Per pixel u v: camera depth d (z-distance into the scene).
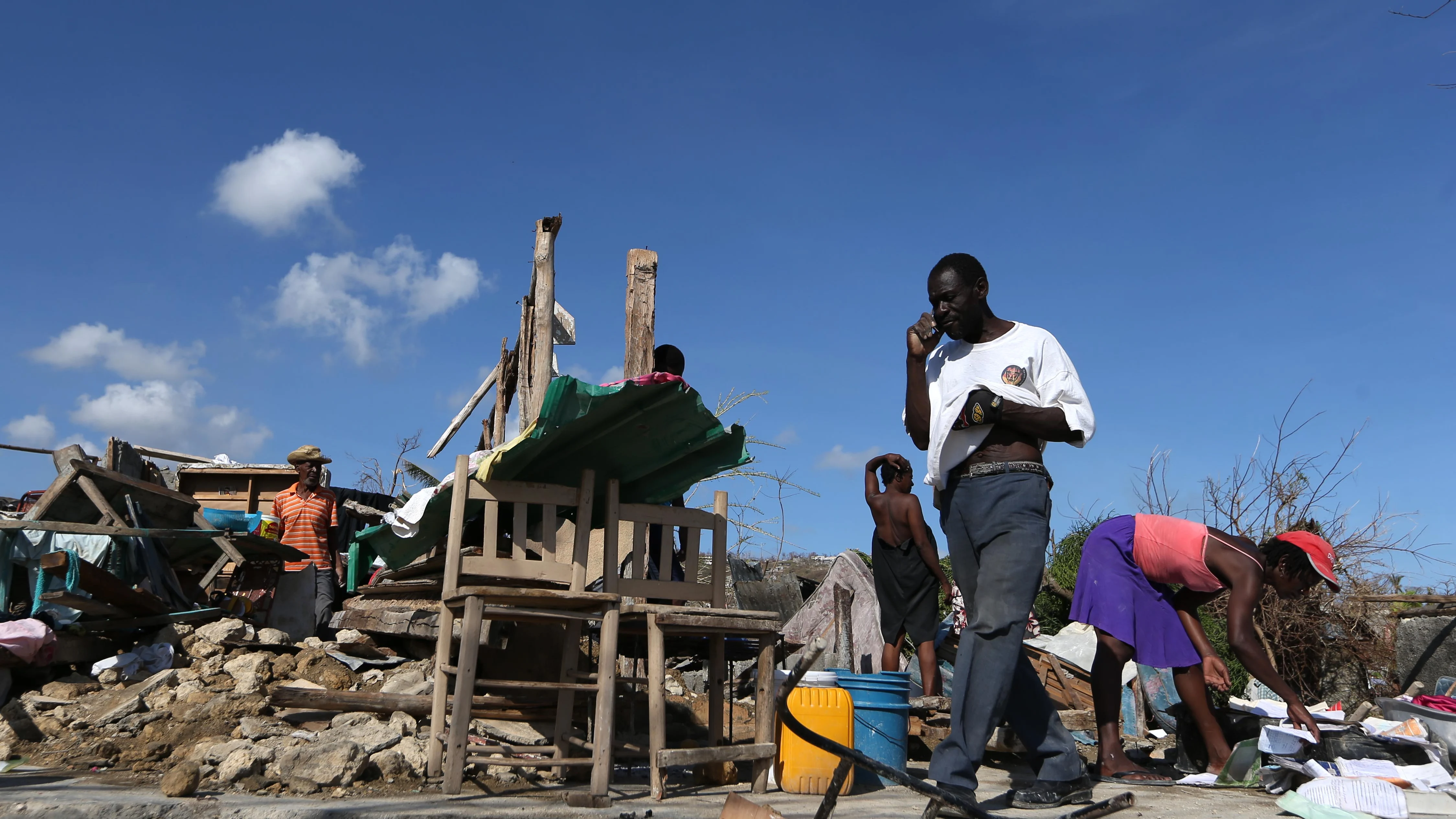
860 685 4.69
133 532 6.00
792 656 7.50
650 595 4.73
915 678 7.03
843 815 3.58
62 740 4.71
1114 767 4.92
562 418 4.34
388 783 4.04
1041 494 3.83
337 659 5.85
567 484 5.14
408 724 4.66
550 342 7.90
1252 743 4.66
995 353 4.01
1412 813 3.85
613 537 4.72
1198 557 4.80
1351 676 8.52
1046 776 3.96
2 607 5.72
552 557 4.64
